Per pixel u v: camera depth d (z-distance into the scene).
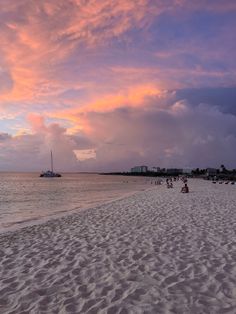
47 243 9.99
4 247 9.66
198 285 6.02
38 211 21.62
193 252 8.25
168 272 6.79
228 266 7.04
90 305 5.32
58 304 5.41
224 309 5.06
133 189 51.91
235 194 29.31
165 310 5.06
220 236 10.02
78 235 11.04
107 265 7.43
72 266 7.43
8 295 5.83
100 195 37.31
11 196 36.94
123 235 10.66
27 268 7.38
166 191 35.88
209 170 141.25
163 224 12.49
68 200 30.73
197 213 15.40
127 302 5.39
